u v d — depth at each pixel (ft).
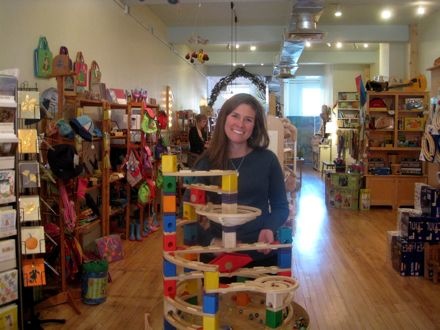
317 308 12.14
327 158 47.16
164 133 27.99
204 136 27.20
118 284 13.76
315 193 33.63
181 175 5.40
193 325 5.16
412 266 14.69
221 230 6.05
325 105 48.16
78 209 13.23
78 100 13.78
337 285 13.91
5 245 9.25
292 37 23.24
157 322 5.73
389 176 26.89
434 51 27.17
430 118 15.81
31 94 10.20
